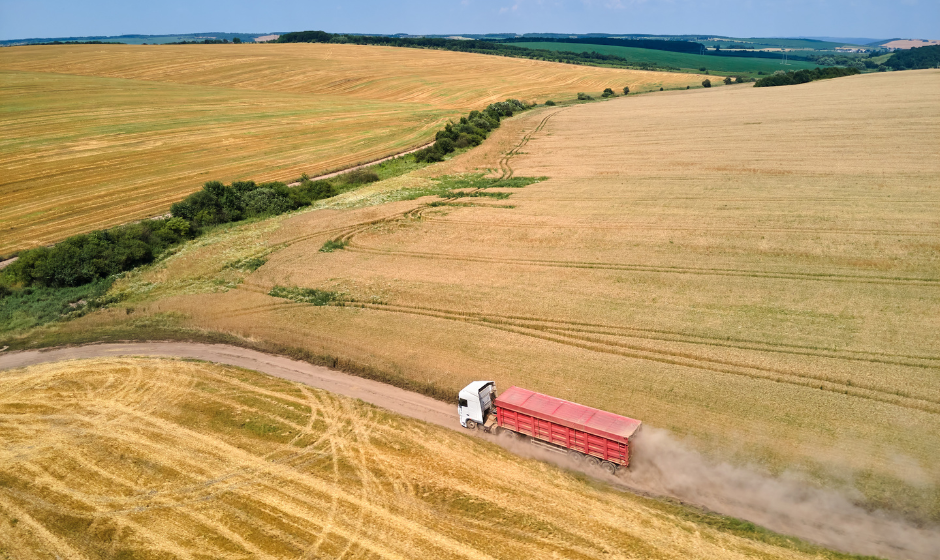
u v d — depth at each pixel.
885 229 41.72
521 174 69.31
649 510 19.91
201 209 57.16
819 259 38.38
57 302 41.47
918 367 26.20
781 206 48.75
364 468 22.89
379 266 44.00
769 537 18.33
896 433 21.97
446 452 23.69
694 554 18.00
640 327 31.95
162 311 39.09
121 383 30.28
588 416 22.38
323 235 51.44
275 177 72.19
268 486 22.14
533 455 23.30
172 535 20.00
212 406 27.78
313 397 28.27
